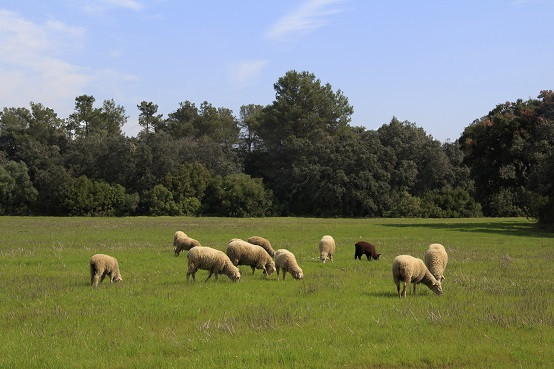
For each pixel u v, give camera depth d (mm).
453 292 18484
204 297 17031
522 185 65625
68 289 18344
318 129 112812
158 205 95750
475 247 36188
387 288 19359
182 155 108062
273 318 13805
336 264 26547
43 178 94938
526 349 11266
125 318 14078
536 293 18094
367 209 98562
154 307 15438
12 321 13766
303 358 10750
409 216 94875
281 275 23109
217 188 98625
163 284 19672
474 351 11156
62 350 11312
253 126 130125
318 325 13375
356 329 12992
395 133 112125
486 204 96188
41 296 17172
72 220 72500
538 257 30078
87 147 102250
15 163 95062
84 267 24422
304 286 19156
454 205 95188
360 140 109438
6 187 92688
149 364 10414
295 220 78938
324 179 100500
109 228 54562
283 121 115000
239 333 12602
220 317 14164
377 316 14430
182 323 13672
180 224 63344
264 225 62469
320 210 101500
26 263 25766
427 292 18656
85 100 129750
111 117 135875
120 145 99500
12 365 10352
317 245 36562
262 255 22484
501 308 15312
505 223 68438
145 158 98812
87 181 94438
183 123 133000
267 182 116062
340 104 123438
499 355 10969
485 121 65938
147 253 30438
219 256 20438
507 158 63688
